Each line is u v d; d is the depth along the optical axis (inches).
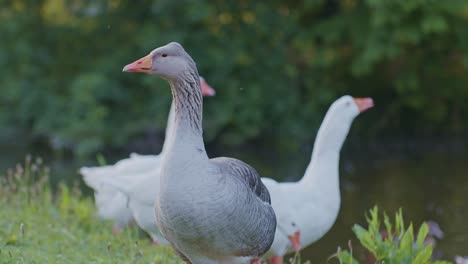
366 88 827.4
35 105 738.8
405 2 653.9
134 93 747.4
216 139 735.7
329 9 815.1
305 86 807.7
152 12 742.5
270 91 754.2
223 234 187.9
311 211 276.8
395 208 462.9
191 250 193.8
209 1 745.6
